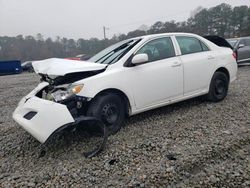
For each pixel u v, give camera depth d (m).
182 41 5.10
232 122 4.35
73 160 3.30
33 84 12.85
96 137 3.96
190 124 4.34
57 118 3.24
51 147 3.73
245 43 12.84
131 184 2.68
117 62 4.21
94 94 3.77
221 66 5.61
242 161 3.01
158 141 3.69
